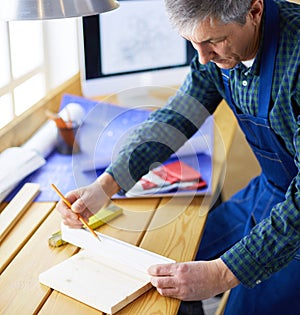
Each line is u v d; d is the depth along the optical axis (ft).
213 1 4.38
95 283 4.58
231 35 4.64
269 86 5.17
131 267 4.79
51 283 4.59
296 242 4.66
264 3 5.02
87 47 8.02
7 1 4.30
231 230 6.26
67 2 4.32
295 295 5.51
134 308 4.40
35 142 7.00
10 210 5.60
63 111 7.14
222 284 4.59
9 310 4.36
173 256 4.99
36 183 6.21
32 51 8.21
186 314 6.44
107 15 8.03
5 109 7.41
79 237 5.06
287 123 5.26
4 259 4.98
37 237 5.29
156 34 8.45
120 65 8.34
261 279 4.70
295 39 4.98
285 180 5.93
